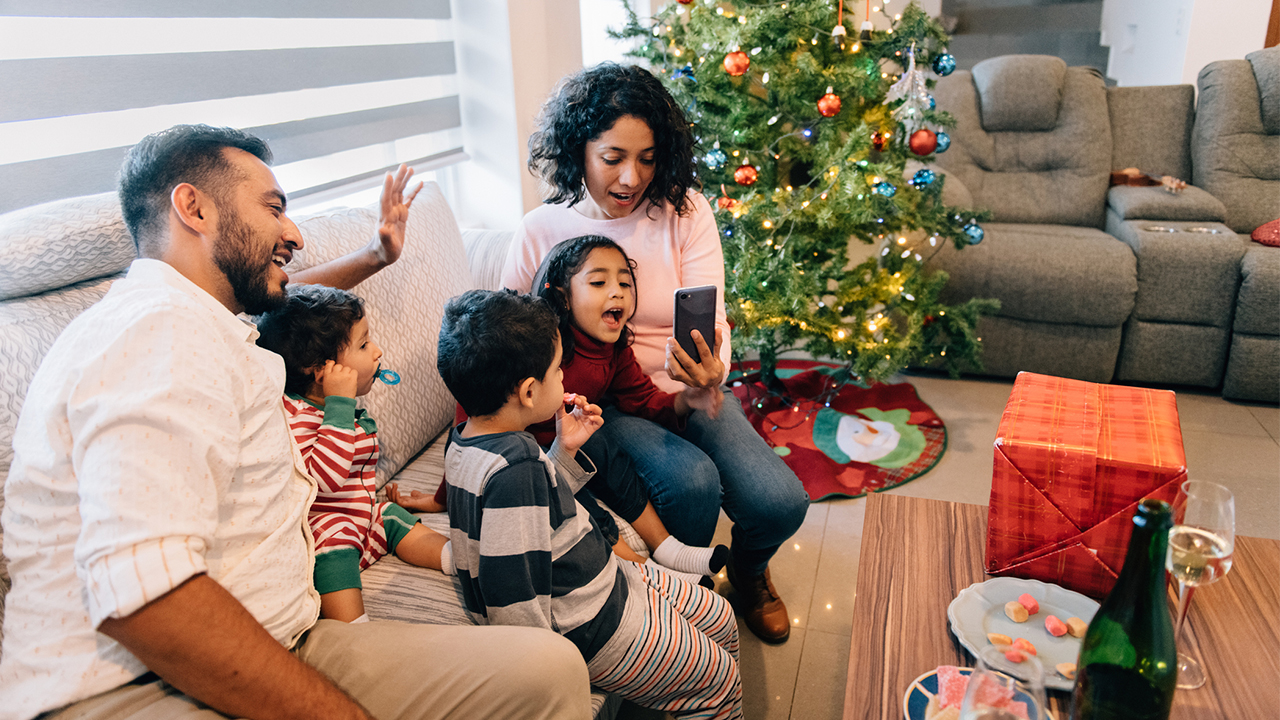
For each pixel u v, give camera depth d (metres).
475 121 2.41
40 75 1.27
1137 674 0.81
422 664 0.96
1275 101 2.98
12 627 0.84
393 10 2.05
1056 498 1.08
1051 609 1.04
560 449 1.27
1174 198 2.87
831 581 1.83
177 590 0.75
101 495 0.75
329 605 1.12
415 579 1.27
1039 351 2.79
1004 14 4.89
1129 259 2.62
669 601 1.23
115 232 1.12
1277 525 1.98
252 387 0.94
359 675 0.97
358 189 1.99
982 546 1.21
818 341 2.39
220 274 0.96
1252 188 3.00
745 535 1.52
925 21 2.15
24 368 0.98
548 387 1.16
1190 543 0.88
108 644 0.83
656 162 1.49
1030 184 3.16
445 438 1.71
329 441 1.18
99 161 1.40
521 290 1.62
